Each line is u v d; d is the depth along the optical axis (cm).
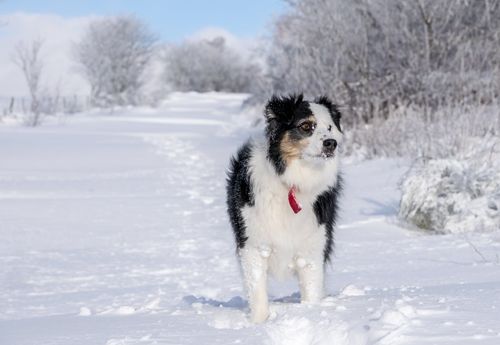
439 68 1969
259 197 514
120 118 4900
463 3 2000
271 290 707
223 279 799
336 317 415
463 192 1014
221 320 475
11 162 2177
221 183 1759
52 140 2930
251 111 3941
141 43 6669
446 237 934
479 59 1886
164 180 1820
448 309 402
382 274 691
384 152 1638
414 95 1922
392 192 1262
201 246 1014
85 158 2316
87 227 1170
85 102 6084
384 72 2094
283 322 418
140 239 1073
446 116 1552
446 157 1248
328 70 2139
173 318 486
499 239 874
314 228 523
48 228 1158
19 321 530
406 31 2022
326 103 561
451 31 2019
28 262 911
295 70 2266
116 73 6450
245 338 393
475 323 363
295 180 512
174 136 3241
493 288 484
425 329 354
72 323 491
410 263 758
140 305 622
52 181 1769
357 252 867
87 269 869
